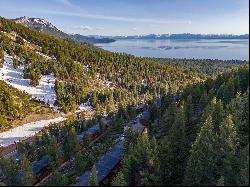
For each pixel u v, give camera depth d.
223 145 52.41
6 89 150.62
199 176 49.34
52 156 75.50
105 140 90.88
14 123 138.25
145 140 57.72
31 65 194.00
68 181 58.28
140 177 54.81
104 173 66.12
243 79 88.81
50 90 178.50
